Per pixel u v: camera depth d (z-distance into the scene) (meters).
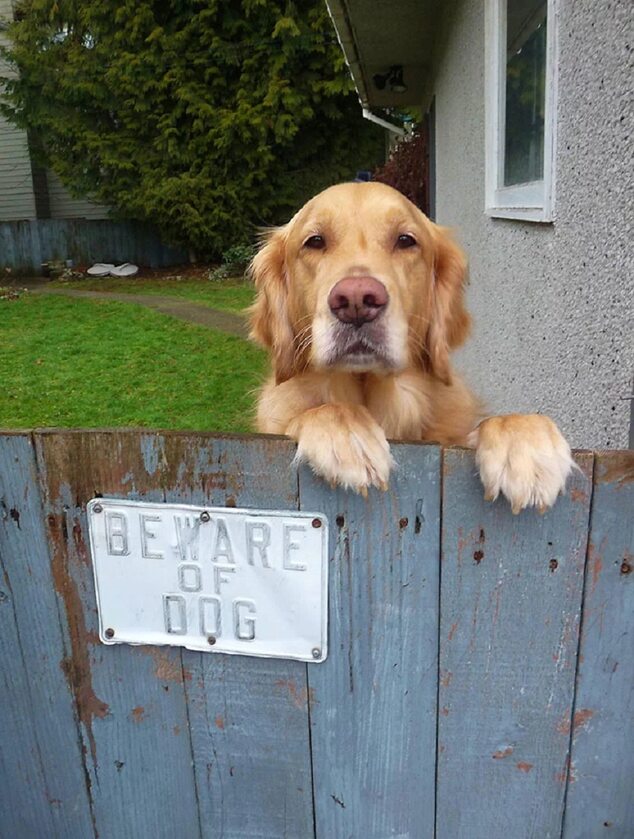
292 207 8.83
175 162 8.23
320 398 1.12
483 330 2.18
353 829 0.81
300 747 0.78
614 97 1.03
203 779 0.82
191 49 8.05
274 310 1.18
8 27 8.77
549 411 1.42
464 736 0.75
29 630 0.77
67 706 0.80
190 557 0.71
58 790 0.85
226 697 0.77
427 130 5.16
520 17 1.75
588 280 1.16
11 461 0.71
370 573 0.70
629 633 0.68
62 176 8.48
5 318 5.29
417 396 1.13
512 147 1.87
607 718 0.72
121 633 0.75
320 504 0.68
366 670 0.74
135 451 0.69
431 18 3.62
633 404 0.94
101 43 8.08
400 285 1.04
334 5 3.38
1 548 0.74
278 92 7.92
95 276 8.16
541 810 0.77
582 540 0.66
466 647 0.71
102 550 0.72
